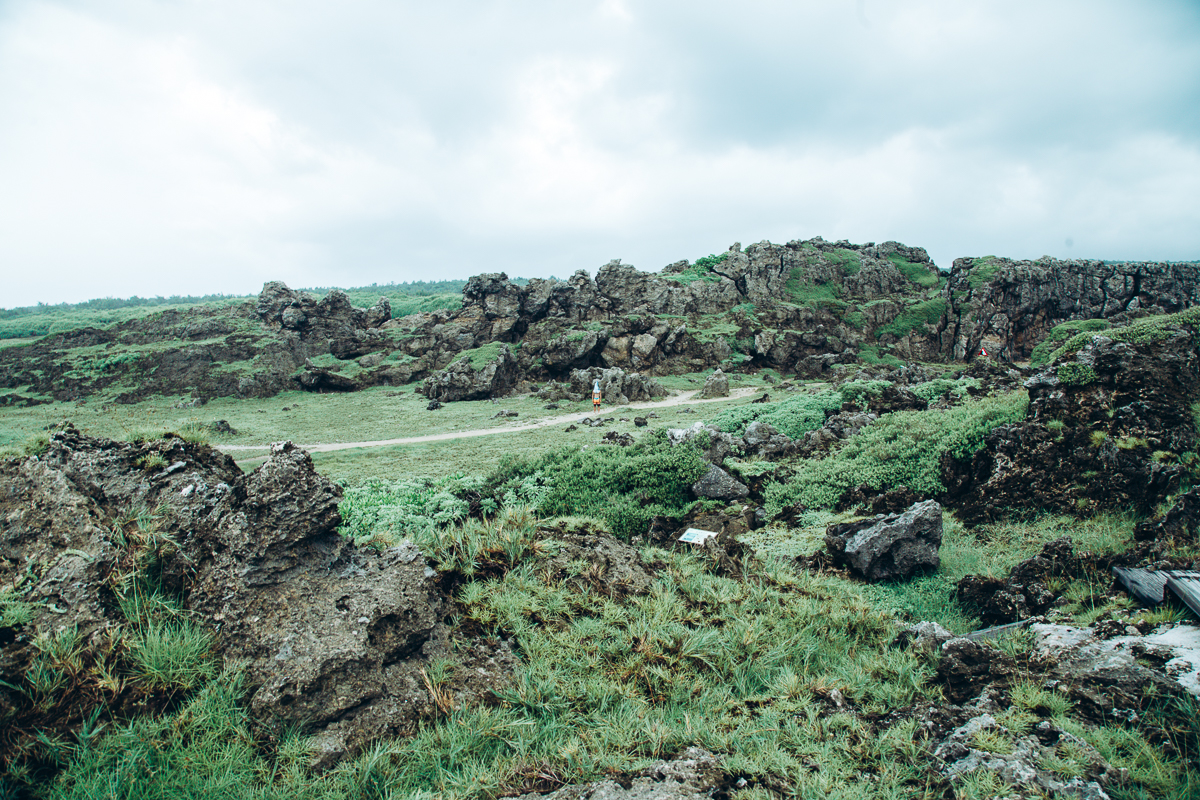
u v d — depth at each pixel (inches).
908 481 557.3
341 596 217.5
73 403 2098.9
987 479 506.3
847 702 217.0
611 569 313.4
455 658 224.8
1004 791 153.9
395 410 1987.0
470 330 2751.0
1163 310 2935.5
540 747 191.9
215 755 171.5
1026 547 407.8
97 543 202.4
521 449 1188.5
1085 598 296.2
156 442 248.2
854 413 850.8
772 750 182.7
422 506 502.0
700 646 253.6
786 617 299.1
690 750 184.1
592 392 2153.1
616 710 211.9
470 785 167.3
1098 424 477.1
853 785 166.9
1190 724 172.7
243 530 215.0
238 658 195.2
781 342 2785.4
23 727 161.2
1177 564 273.9
